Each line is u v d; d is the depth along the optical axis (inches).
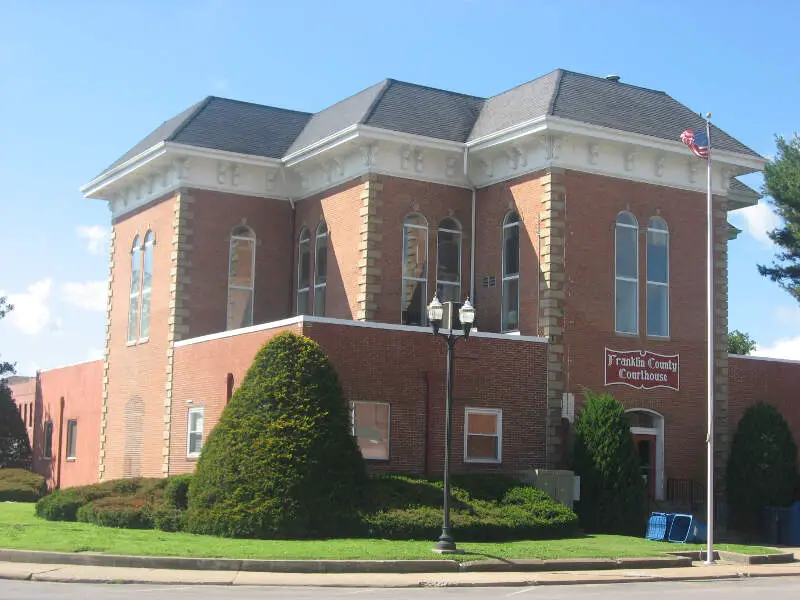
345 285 1333.7
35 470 1898.4
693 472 1301.7
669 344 1305.4
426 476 1122.7
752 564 992.2
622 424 1157.1
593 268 1256.2
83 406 1684.3
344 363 1110.4
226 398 1218.6
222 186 1429.6
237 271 1430.9
